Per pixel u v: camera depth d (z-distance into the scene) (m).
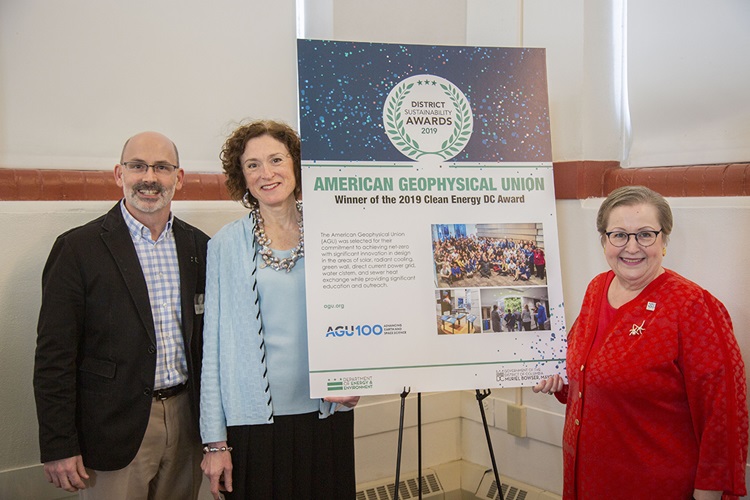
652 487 1.60
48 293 1.77
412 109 1.93
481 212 1.93
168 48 2.47
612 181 2.46
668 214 1.63
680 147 2.26
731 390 1.51
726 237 2.05
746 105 2.06
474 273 1.90
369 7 2.73
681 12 2.21
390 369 1.83
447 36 2.89
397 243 1.87
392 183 1.90
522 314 1.91
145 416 1.81
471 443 3.03
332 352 1.79
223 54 2.58
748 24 2.03
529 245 1.95
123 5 2.37
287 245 1.87
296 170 1.90
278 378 1.79
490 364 1.88
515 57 2.01
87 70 2.33
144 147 1.84
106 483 1.82
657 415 1.60
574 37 2.46
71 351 1.77
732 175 2.06
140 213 1.87
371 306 1.83
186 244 1.96
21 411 2.20
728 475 1.50
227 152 1.88
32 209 2.19
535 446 2.74
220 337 1.79
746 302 2.01
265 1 2.65
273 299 1.80
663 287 1.62
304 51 1.89
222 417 1.78
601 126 2.51
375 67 1.92
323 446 1.84
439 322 1.87
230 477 1.79
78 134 2.34
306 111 1.87
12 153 2.23
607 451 1.65
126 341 1.80
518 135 1.99
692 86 2.20
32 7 2.21
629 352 1.60
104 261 1.81
